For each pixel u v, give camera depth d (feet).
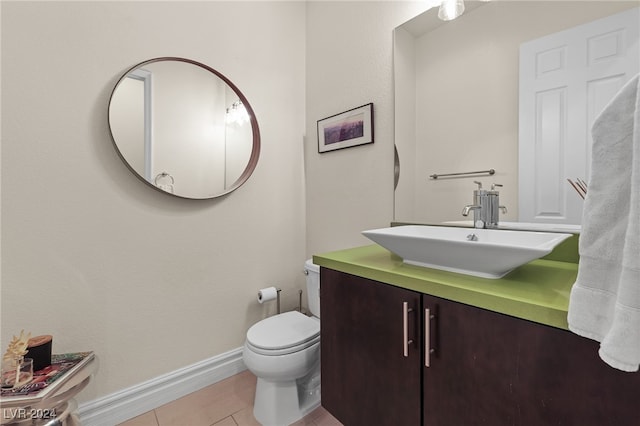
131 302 4.91
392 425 3.15
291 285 6.96
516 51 3.86
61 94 4.26
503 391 2.34
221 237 5.89
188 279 5.50
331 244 6.50
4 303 3.95
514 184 3.90
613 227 1.82
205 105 5.58
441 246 2.91
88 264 4.52
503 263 2.66
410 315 2.93
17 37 3.95
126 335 4.88
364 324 3.43
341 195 6.26
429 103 4.75
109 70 4.63
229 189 5.88
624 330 1.66
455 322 2.61
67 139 4.32
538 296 2.32
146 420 4.80
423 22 4.81
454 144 4.48
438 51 4.63
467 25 4.32
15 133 3.97
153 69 4.99
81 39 4.39
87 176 4.48
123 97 4.70
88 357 4.15
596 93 3.28
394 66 5.21
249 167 6.19
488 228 4.11
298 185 7.05
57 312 4.30
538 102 3.68
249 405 5.16
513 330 2.28
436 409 2.76
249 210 6.27
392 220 5.34
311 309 5.80
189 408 5.08
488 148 4.13
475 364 2.49
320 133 6.67
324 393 4.03
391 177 5.33
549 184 3.62
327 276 3.96
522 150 3.82
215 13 5.71
